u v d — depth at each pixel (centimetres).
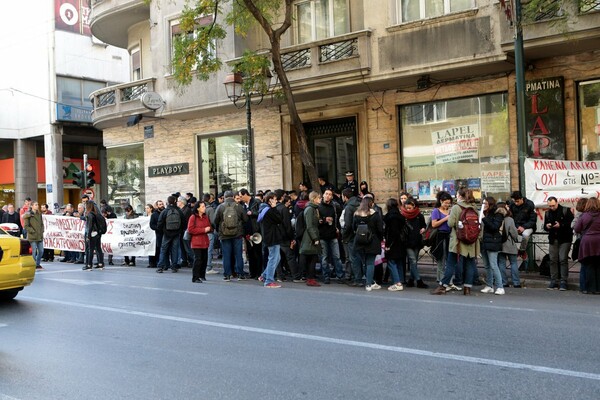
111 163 2309
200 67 1411
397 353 610
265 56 1440
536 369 545
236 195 1334
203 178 2019
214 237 1449
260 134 1858
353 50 1530
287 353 618
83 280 1286
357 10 1620
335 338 681
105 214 1789
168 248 1471
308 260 1166
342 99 1680
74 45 3075
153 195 2139
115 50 3266
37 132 3034
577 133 1323
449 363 570
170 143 2089
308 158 1374
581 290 1016
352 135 1716
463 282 1027
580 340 655
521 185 1167
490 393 479
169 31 1945
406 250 1105
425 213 1550
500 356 593
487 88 1444
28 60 3053
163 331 736
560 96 1326
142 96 1880
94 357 617
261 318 809
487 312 834
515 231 1060
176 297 1012
